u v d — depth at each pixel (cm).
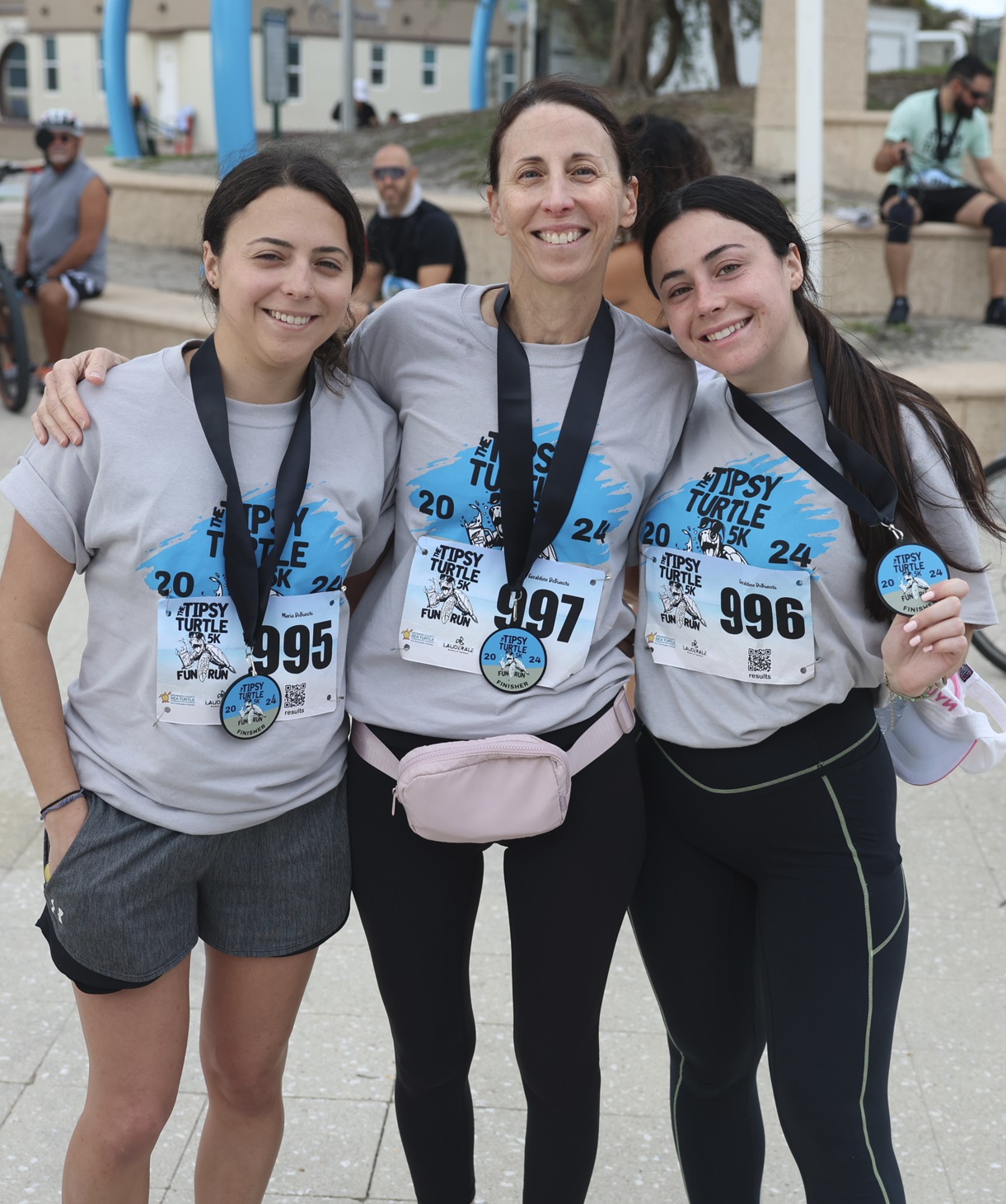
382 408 188
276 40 1360
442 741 183
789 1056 179
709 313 174
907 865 331
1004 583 440
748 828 183
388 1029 269
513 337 183
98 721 179
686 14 1847
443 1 2289
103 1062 180
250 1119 197
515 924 190
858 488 175
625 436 183
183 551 171
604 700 187
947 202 815
